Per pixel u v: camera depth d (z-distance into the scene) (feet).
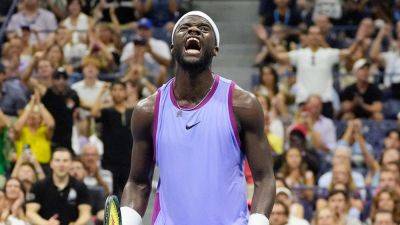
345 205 73.26
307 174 79.10
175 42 38.73
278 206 66.23
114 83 83.56
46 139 81.82
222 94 39.11
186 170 38.83
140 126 39.63
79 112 85.71
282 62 93.86
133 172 40.22
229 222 38.65
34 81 87.04
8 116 88.43
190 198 38.73
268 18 101.60
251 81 95.81
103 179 79.61
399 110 94.02
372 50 96.94
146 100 39.68
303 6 102.12
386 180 77.20
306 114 85.71
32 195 71.20
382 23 104.06
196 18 38.81
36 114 81.61
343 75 94.53
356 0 103.96
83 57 94.94
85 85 87.92
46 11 100.58
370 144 90.12
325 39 97.91
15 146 81.46
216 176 38.73
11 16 100.32
